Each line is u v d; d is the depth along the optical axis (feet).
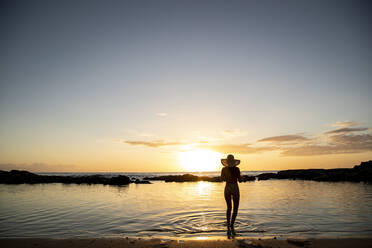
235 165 24.45
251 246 15.87
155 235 19.79
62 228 22.25
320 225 22.38
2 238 18.67
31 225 23.36
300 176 112.98
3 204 36.86
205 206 34.22
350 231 20.24
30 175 99.35
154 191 58.80
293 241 16.57
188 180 108.99
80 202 38.75
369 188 58.44
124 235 19.77
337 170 115.14
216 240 17.24
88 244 16.65
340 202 36.04
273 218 25.55
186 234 20.01
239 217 26.27
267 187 66.39
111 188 68.08
